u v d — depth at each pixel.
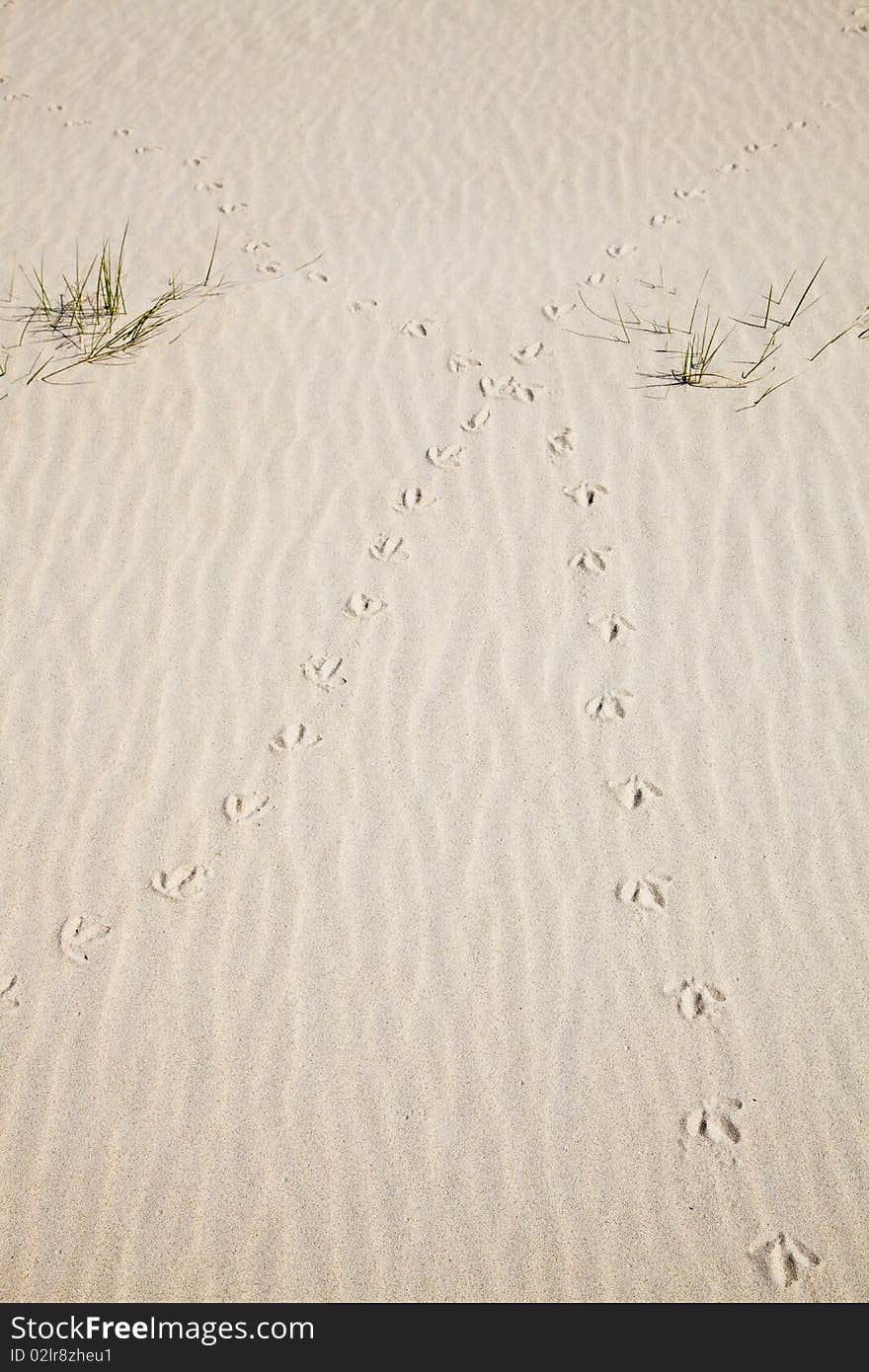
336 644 3.70
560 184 5.79
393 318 4.98
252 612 3.80
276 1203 2.56
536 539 3.98
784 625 3.63
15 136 6.34
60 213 5.70
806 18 6.98
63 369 4.75
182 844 3.21
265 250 5.43
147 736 3.47
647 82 6.57
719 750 3.33
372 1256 2.48
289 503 4.16
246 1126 2.68
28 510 4.16
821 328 4.71
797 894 3.00
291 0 7.73
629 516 4.02
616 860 3.11
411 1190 2.57
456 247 5.40
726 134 6.05
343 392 4.61
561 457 4.27
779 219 5.37
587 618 3.71
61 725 3.51
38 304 5.08
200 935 3.02
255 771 3.37
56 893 3.12
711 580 3.78
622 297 5.01
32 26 7.47
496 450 4.32
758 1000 2.82
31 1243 2.53
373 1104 2.70
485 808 3.25
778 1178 2.53
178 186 5.91
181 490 4.23
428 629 3.72
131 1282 2.47
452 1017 2.84
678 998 2.84
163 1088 2.74
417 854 3.16
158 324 4.98
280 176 5.99
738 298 4.93
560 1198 2.54
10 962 2.98
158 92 6.75
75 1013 2.88
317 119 6.45
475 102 6.53
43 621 3.80
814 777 3.24
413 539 4.01
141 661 3.67
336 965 2.94
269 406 4.56
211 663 3.66
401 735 3.43
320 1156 2.62
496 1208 2.53
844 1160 2.55
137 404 4.58
